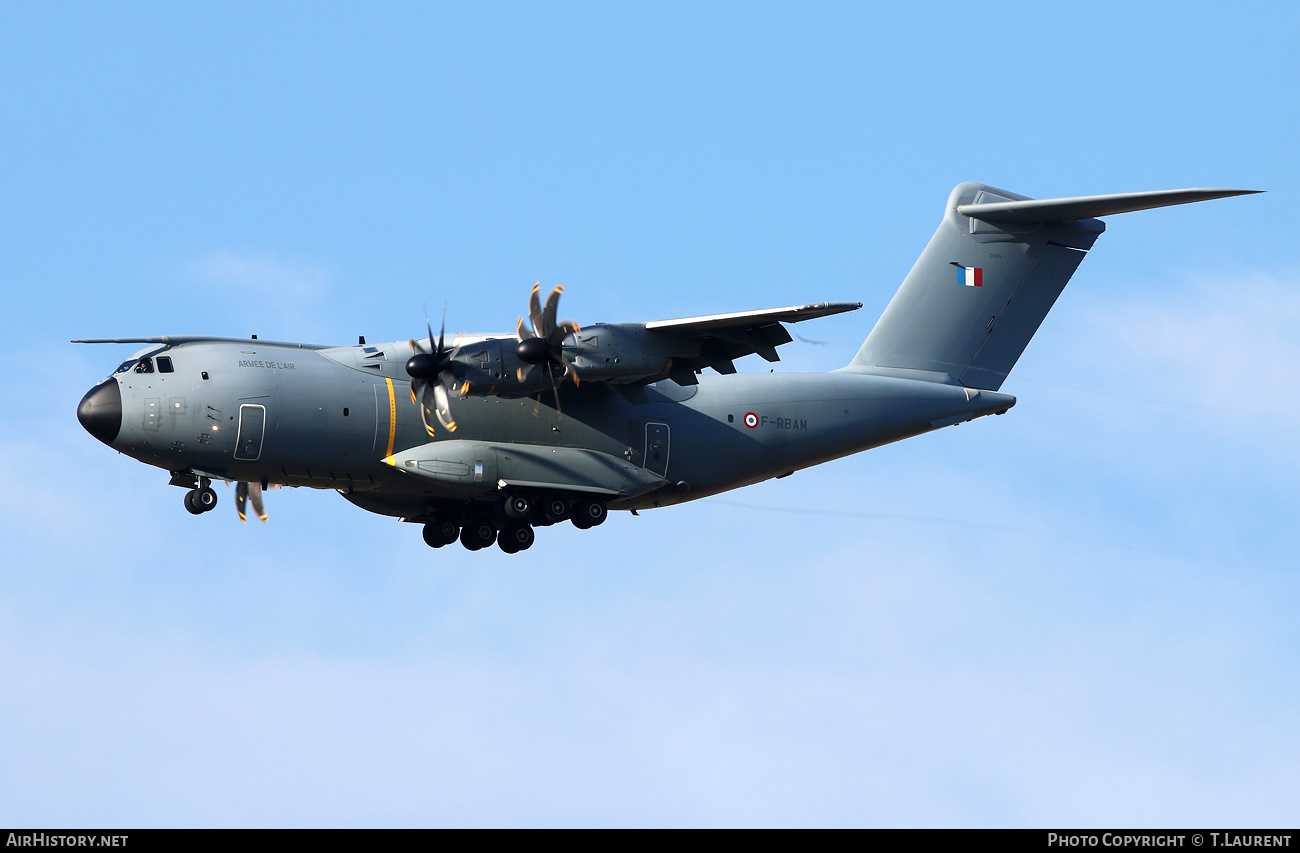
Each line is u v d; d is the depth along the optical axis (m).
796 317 63.06
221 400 62.34
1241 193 67.62
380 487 67.50
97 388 62.31
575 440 68.06
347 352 65.94
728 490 73.25
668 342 64.81
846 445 73.69
